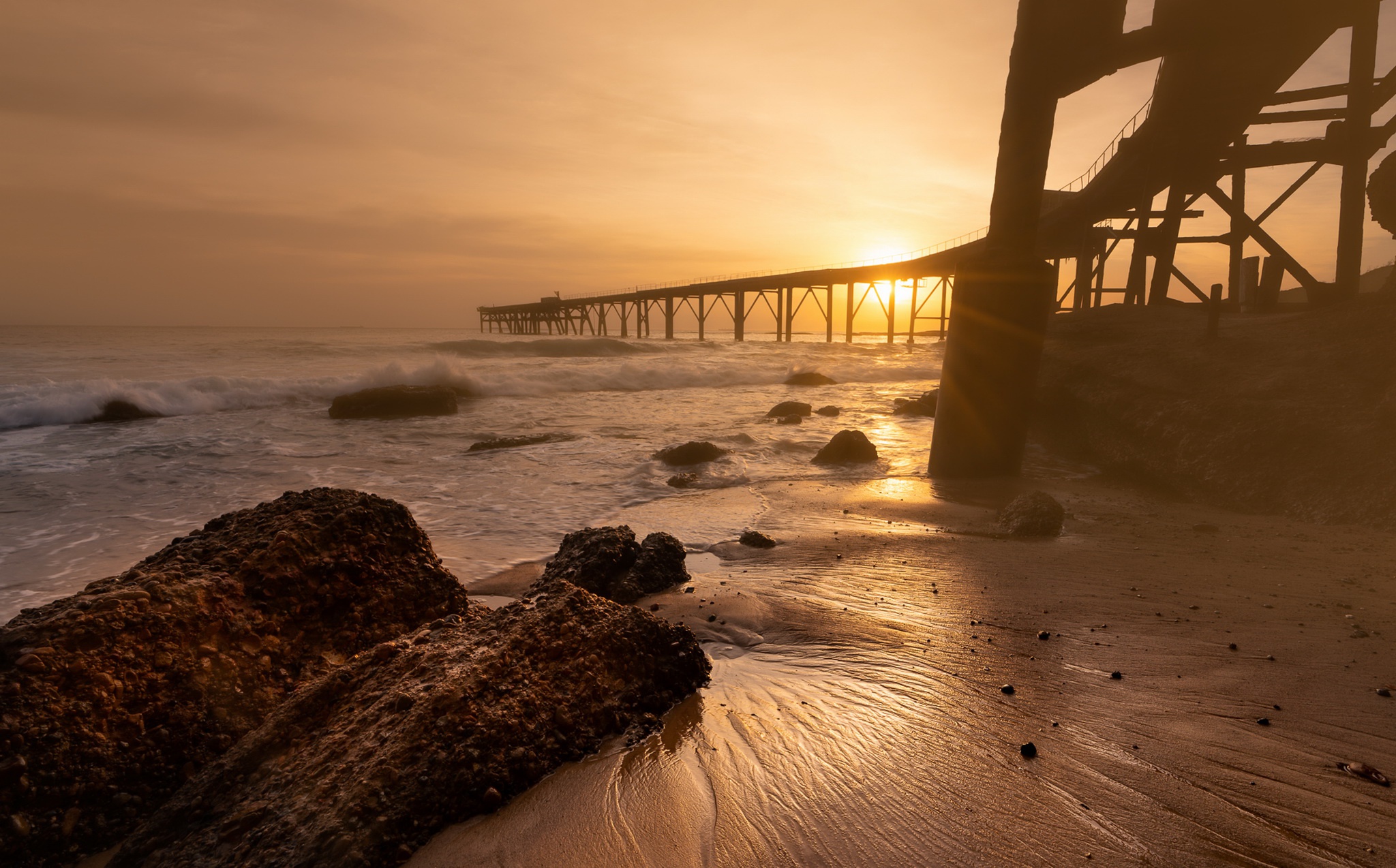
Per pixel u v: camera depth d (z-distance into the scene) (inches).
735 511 301.6
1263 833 85.2
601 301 3592.5
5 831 89.8
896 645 152.4
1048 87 338.3
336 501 147.4
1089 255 1301.7
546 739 107.4
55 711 98.2
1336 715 112.8
